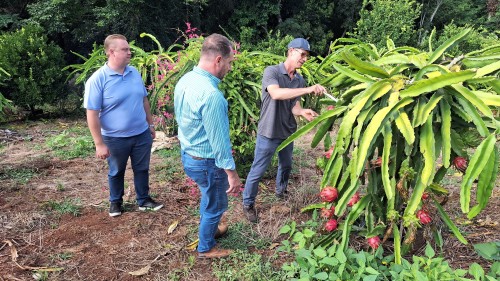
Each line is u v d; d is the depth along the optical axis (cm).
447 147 204
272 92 298
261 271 256
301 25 1842
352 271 227
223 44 227
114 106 303
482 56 230
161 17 1195
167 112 512
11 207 355
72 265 271
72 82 923
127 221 331
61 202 367
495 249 251
